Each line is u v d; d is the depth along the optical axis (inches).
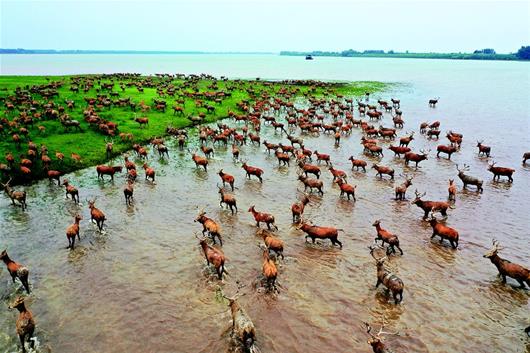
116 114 1887.3
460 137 1606.8
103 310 575.2
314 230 761.0
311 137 1763.0
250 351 492.4
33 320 516.4
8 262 642.8
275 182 1150.3
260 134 1793.8
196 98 2472.9
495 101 2955.2
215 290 624.1
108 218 882.8
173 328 539.8
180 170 1243.8
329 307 586.6
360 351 504.4
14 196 922.7
